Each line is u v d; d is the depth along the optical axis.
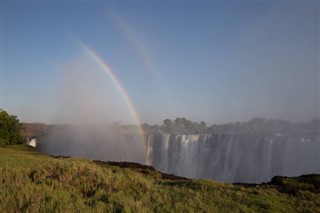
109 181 12.74
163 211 10.01
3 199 9.02
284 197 14.84
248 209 11.44
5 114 68.94
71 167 13.27
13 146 65.69
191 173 91.94
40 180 12.06
